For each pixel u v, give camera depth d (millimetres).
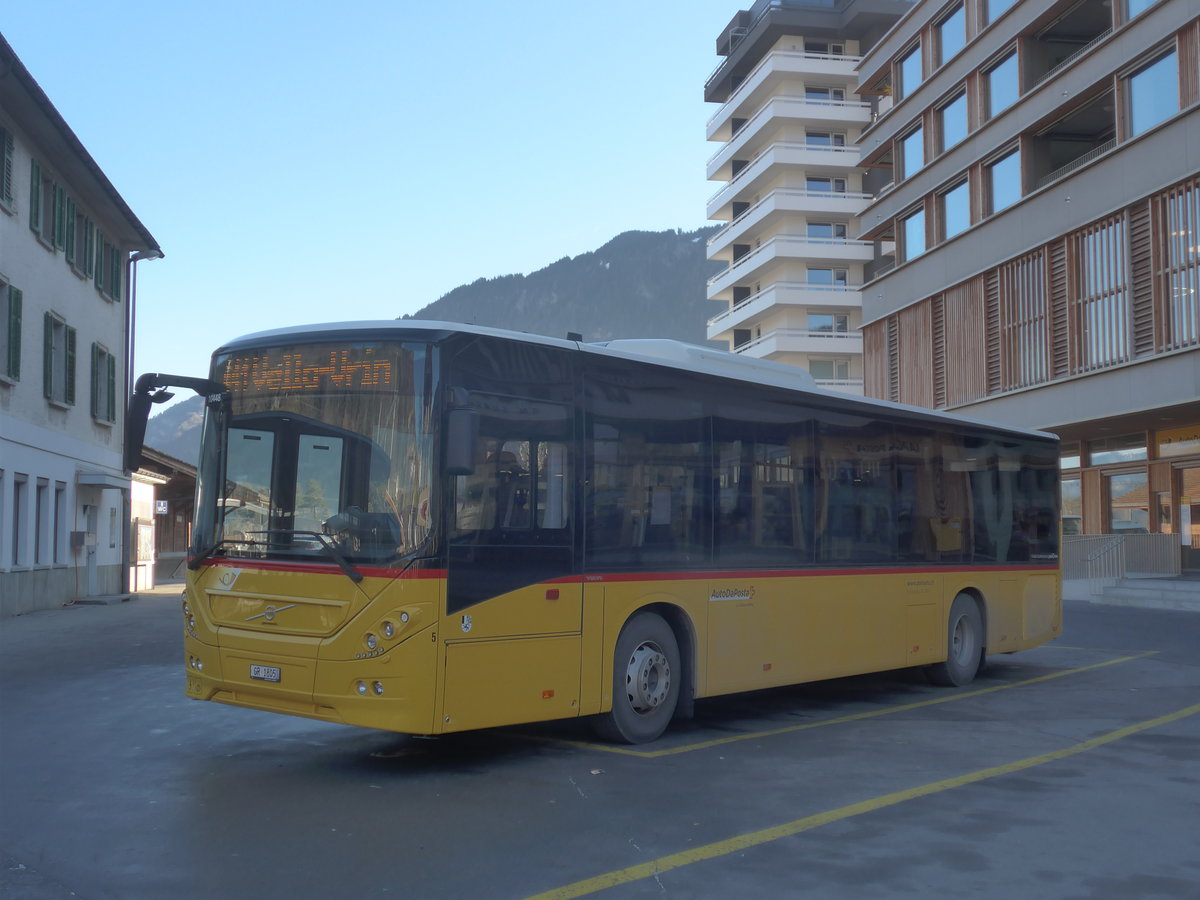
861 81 43938
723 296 74500
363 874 5656
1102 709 11594
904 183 39719
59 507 28828
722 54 74750
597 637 8750
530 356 8438
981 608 14047
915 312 38781
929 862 5922
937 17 37969
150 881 5527
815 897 5340
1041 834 6500
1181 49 26984
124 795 7391
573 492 8656
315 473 7949
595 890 5426
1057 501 15867
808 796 7430
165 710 11094
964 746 9359
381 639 7445
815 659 11102
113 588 33594
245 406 8359
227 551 8227
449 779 7910
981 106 35344
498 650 7938
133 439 8242
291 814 6879
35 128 25438
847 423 11906
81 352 30344
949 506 13492
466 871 5715
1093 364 29844
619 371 9219
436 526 7586
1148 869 5828
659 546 9406
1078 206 30422
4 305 24406
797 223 65750
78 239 30719
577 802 7227
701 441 9984
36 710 11094
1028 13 32938
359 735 9719
